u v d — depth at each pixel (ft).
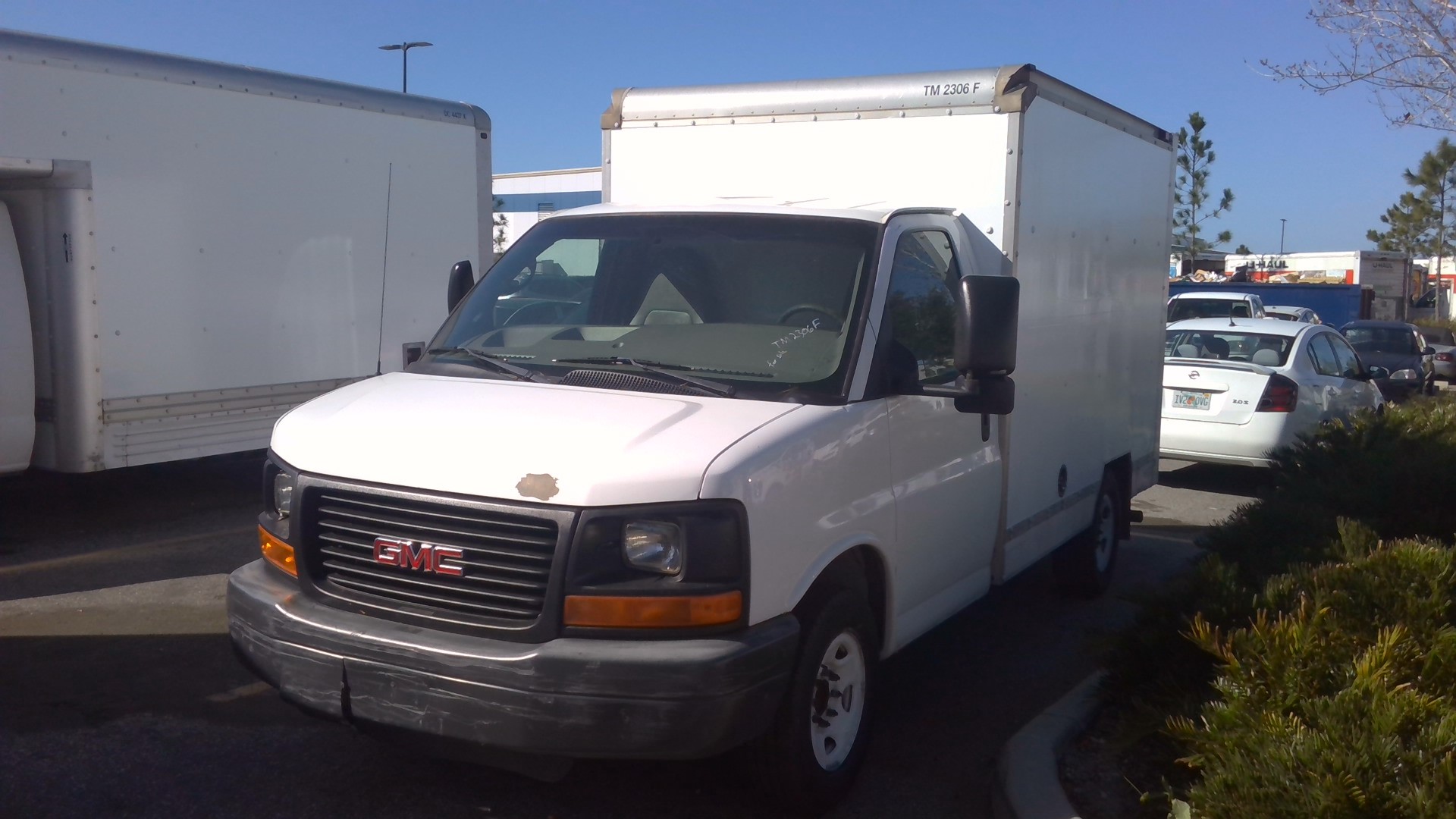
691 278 16.01
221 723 16.72
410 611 12.52
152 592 23.30
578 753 11.70
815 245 15.87
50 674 18.62
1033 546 20.13
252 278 30.27
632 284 16.38
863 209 16.57
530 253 17.40
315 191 31.73
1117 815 13.89
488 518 12.12
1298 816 11.49
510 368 15.06
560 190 127.44
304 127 31.32
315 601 13.12
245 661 13.56
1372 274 131.23
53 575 24.50
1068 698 17.25
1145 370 26.50
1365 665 12.84
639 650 11.66
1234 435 37.27
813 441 13.32
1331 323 100.53
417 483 12.46
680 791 14.83
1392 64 30.50
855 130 19.40
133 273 27.58
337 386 32.65
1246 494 39.60
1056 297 20.42
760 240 16.21
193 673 18.78
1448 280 165.89
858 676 14.61
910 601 15.89
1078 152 21.13
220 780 14.92
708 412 13.38
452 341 16.43
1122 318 24.49
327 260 32.14
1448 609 14.75
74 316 26.55
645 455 12.19
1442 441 24.93
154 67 27.78
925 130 18.80
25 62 25.35
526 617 11.98
